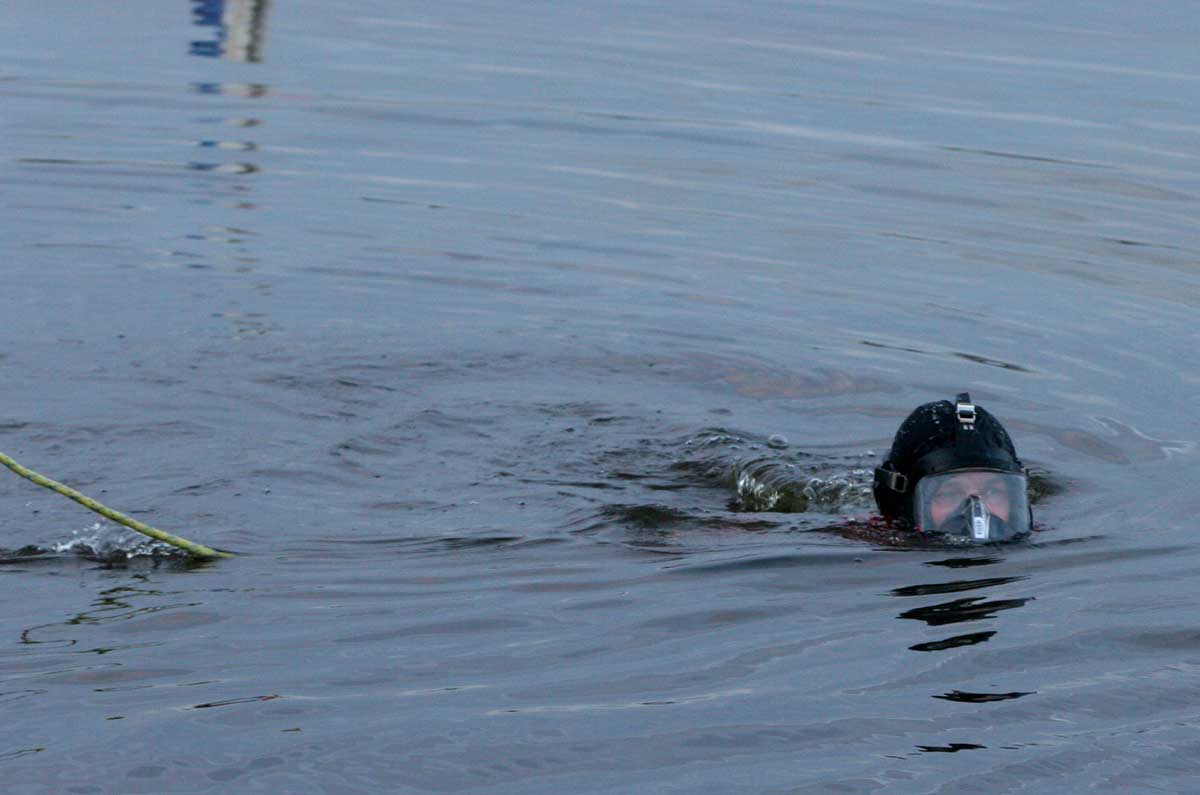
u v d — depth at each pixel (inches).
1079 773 669.9
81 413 1299.2
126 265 1724.9
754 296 1696.6
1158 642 821.9
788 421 1347.2
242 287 1668.3
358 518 1080.8
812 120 2541.8
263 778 661.9
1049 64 3090.6
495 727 714.8
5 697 748.6
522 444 1272.1
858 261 1825.8
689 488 1174.3
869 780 662.5
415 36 3157.0
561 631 848.9
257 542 1021.8
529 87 2721.5
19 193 1978.3
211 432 1269.7
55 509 1079.0
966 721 722.8
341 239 1852.9
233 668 789.2
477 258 1801.2
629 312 1636.3
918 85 2837.1
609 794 649.6
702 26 3383.4
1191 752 689.6
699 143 2369.6
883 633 838.5
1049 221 2012.8
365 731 709.3
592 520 1077.8
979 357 1513.3
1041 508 1098.1
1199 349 1534.2
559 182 2138.3
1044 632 835.4
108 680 772.6
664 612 877.8
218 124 2391.7
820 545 1003.3
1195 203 2114.9
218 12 3329.2
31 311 1562.5
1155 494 1131.3
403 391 1395.2
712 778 665.0
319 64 2856.8
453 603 896.3
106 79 2662.4
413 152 2276.1
